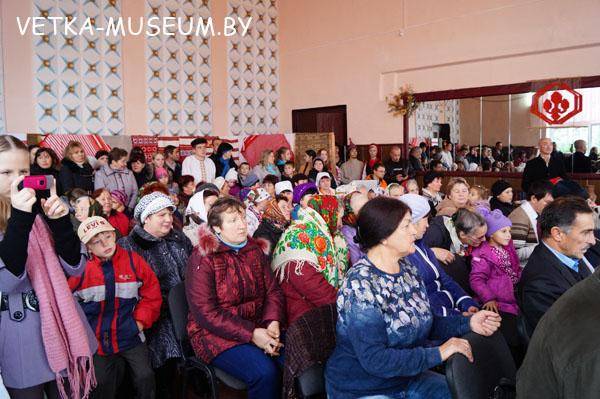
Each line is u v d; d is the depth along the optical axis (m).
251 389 2.56
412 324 2.12
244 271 2.80
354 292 2.07
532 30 7.90
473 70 8.67
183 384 2.88
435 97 9.08
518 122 8.20
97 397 2.62
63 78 8.41
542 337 1.33
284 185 6.20
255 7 10.95
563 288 2.50
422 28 9.17
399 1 9.46
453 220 3.57
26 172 1.86
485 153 8.57
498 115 8.41
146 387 2.73
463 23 8.65
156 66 9.46
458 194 4.91
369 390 2.11
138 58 9.25
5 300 1.90
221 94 10.44
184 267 3.33
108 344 2.66
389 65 9.65
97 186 6.50
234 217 2.78
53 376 1.97
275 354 2.67
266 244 3.08
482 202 5.18
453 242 3.79
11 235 1.70
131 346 2.75
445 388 2.14
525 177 7.39
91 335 2.18
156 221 3.15
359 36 10.10
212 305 2.67
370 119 10.05
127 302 2.73
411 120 9.39
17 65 7.92
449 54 8.84
